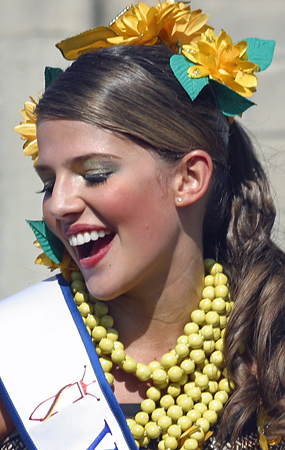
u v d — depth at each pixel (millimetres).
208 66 5691
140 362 5887
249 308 5945
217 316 5883
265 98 12219
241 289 6008
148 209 5414
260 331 5867
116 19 5859
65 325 5840
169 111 5492
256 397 5691
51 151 5395
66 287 6047
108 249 5457
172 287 5781
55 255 6023
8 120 12133
